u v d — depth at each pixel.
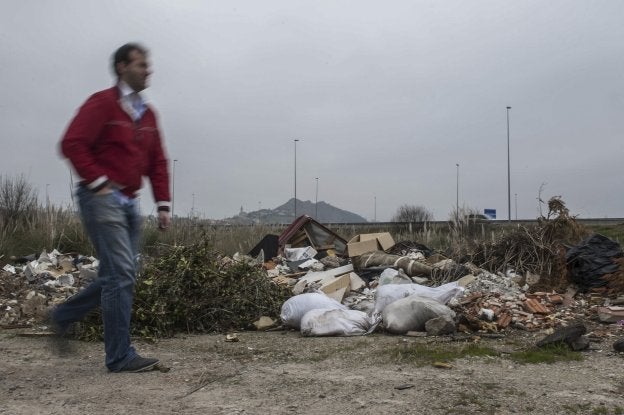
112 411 3.37
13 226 11.63
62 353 4.46
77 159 3.93
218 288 6.53
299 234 12.58
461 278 8.08
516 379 4.04
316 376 4.14
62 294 7.62
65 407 3.44
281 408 3.43
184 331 6.23
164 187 4.57
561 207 9.35
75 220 11.48
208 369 4.36
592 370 4.30
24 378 4.08
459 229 12.21
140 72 4.17
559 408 3.42
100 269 4.20
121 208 4.13
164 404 3.49
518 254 8.87
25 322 6.39
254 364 4.55
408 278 8.08
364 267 9.11
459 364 4.48
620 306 6.82
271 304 6.79
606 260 7.73
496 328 6.01
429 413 3.34
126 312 4.21
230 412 3.35
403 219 29.38
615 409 3.40
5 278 8.21
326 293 7.70
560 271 7.95
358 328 6.02
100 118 4.01
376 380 4.02
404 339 5.64
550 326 6.14
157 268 6.47
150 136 4.35
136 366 4.24
